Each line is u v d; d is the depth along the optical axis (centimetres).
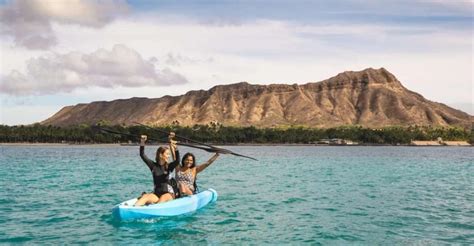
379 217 1644
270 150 14938
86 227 1420
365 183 2972
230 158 7644
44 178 3181
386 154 10725
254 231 1394
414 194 2361
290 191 2434
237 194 2272
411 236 1348
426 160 7356
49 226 1438
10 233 1341
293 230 1412
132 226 1433
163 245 1227
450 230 1430
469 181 3212
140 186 2644
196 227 1432
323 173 3944
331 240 1294
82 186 2628
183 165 1769
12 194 2230
